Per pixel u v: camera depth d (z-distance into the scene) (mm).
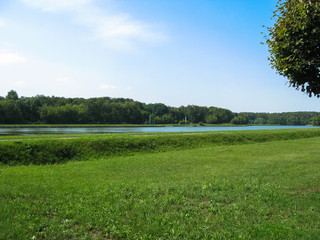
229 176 10703
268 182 9672
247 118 195750
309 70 7762
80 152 17469
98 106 119000
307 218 6215
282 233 5352
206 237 5195
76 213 6250
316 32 7070
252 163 14344
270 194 7984
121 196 7582
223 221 5992
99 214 6168
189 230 5516
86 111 111875
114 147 19469
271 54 8586
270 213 6578
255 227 5652
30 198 7379
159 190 8273
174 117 159375
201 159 15828
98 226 5629
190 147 23828
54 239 5086
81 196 7574
